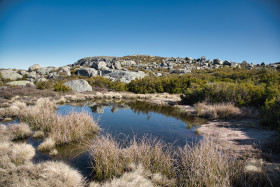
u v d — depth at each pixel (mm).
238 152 4320
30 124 6770
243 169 3246
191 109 10719
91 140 5488
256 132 5707
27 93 15516
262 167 3230
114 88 22547
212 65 56969
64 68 38094
